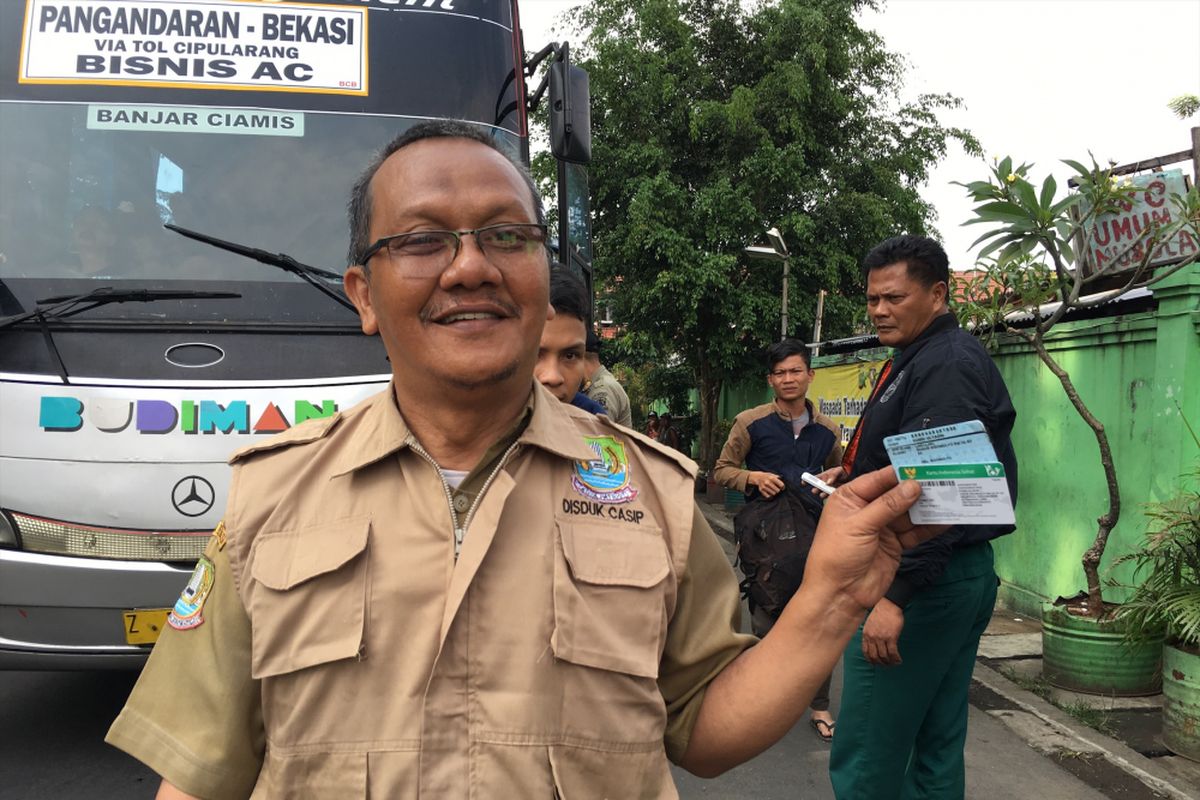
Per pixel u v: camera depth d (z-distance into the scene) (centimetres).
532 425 117
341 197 338
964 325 513
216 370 305
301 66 347
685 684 126
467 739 105
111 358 301
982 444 109
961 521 112
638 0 1260
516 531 112
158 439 294
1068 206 422
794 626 121
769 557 358
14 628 285
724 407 1587
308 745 105
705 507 1210
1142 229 477
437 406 116
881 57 1257
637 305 1230
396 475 115
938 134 1292
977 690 445
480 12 373
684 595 124
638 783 110
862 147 1275
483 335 112
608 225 1293
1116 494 430
